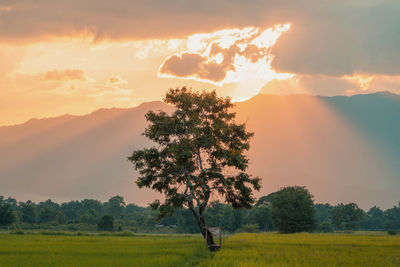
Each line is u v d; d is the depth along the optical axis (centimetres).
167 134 5016
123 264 2961
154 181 5100
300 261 3253
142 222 19812
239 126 5009
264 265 2977
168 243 5356
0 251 3966
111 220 16850
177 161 4788
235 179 5016
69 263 3033
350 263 3216
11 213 17025
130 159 5047
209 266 2961
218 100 5138
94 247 4531
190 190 4972
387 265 3120
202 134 4900
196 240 6334
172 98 5066
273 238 6931
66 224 19262
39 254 3750
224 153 4791
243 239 6506
